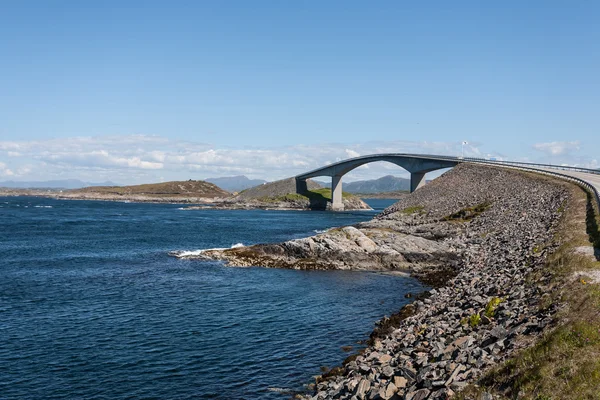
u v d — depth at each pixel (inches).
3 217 5157.5
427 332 868.0
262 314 1350.9
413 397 572.1
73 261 2325.3
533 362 514.9
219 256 2394.2
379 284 1793.8
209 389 846.5
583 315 585.9
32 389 850.8
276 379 884.6
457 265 2020.2
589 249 983.6
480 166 4549.7
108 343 1092.5
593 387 432.5
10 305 1428.4
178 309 1407.5
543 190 2637.8
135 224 4589.1
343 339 1114.1
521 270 1119.0
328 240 2252.7
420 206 3759.8
